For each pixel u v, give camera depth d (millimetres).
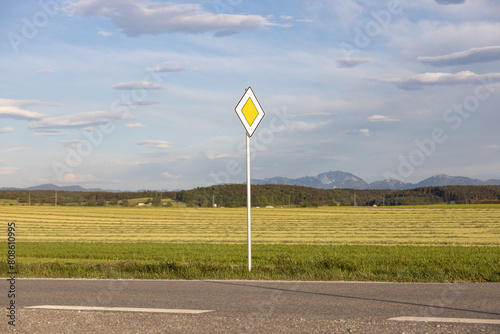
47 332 6109
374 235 45875
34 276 12859
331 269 13727
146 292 9250
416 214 83125
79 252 30234
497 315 6742
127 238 46312
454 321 6371
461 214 80312
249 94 12461
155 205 125188
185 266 14281
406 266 15445
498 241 37719
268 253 27281
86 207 114625
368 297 8352
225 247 33656
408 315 6789
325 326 6168
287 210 104688
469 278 11039
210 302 8055
